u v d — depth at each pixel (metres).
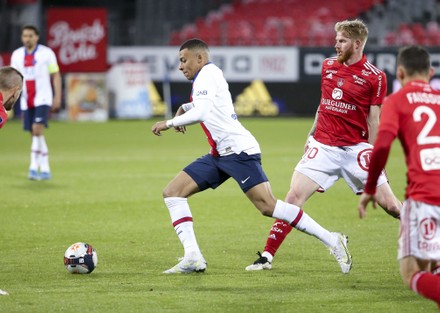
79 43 105.19
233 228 38.22
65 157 68.00
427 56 21.72
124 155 69.69
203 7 124.06
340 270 29.16
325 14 119.25
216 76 27.52
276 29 115.81
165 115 109.06
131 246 33.78
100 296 24.97
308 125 98.25
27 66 53.22
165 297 24.91
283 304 24.16
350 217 41.19
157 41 118.69
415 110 21.09
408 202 21.08
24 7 109.44
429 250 20.80
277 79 107.94
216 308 23.62
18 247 33.44
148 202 45.53
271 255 29.42
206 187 28.47
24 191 49.22
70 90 106.38
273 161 64.88
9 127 98.62
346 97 29.67
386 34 116.38
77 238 35.53
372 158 20.95
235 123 27.86
